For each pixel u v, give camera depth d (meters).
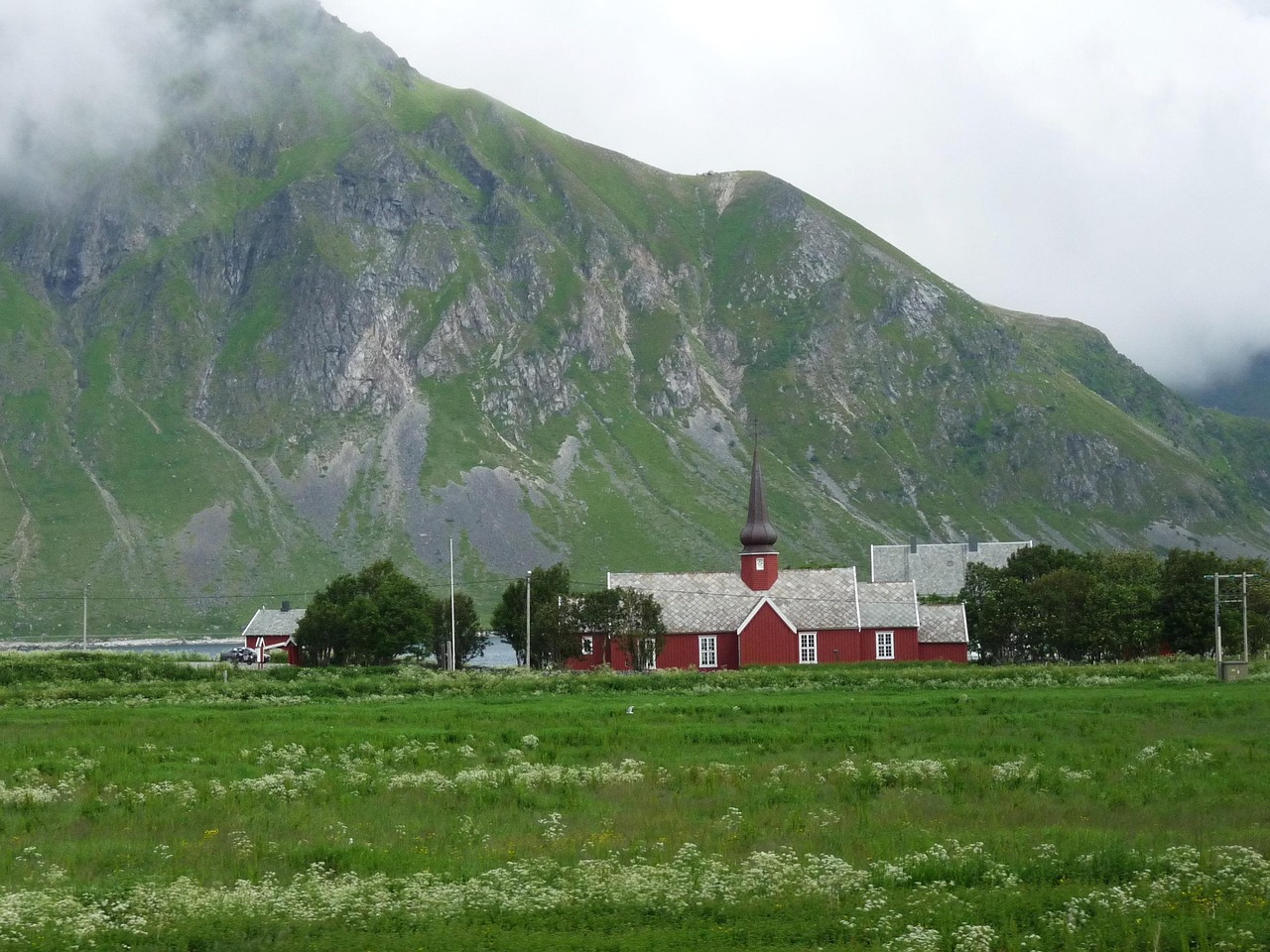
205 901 35.94
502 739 71.81
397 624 158.75
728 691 109.19
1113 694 96.12
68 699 104.81
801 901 36.03
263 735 72.94
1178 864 39.03
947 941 32.44
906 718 81.00
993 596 154.00
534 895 36.59
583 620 148.00
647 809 49.97
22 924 33.56
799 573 162.88
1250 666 122.38
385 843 44.50
